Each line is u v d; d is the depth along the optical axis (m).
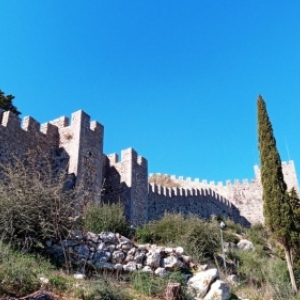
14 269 9.38
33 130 24.17
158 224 20.75
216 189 64.56
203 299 12.15
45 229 12.99
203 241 19.53
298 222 23.88
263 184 22.94
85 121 26.30
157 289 11.72
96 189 25.16
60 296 9.28
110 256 13.81
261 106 25.33
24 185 14.05
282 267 20.69
